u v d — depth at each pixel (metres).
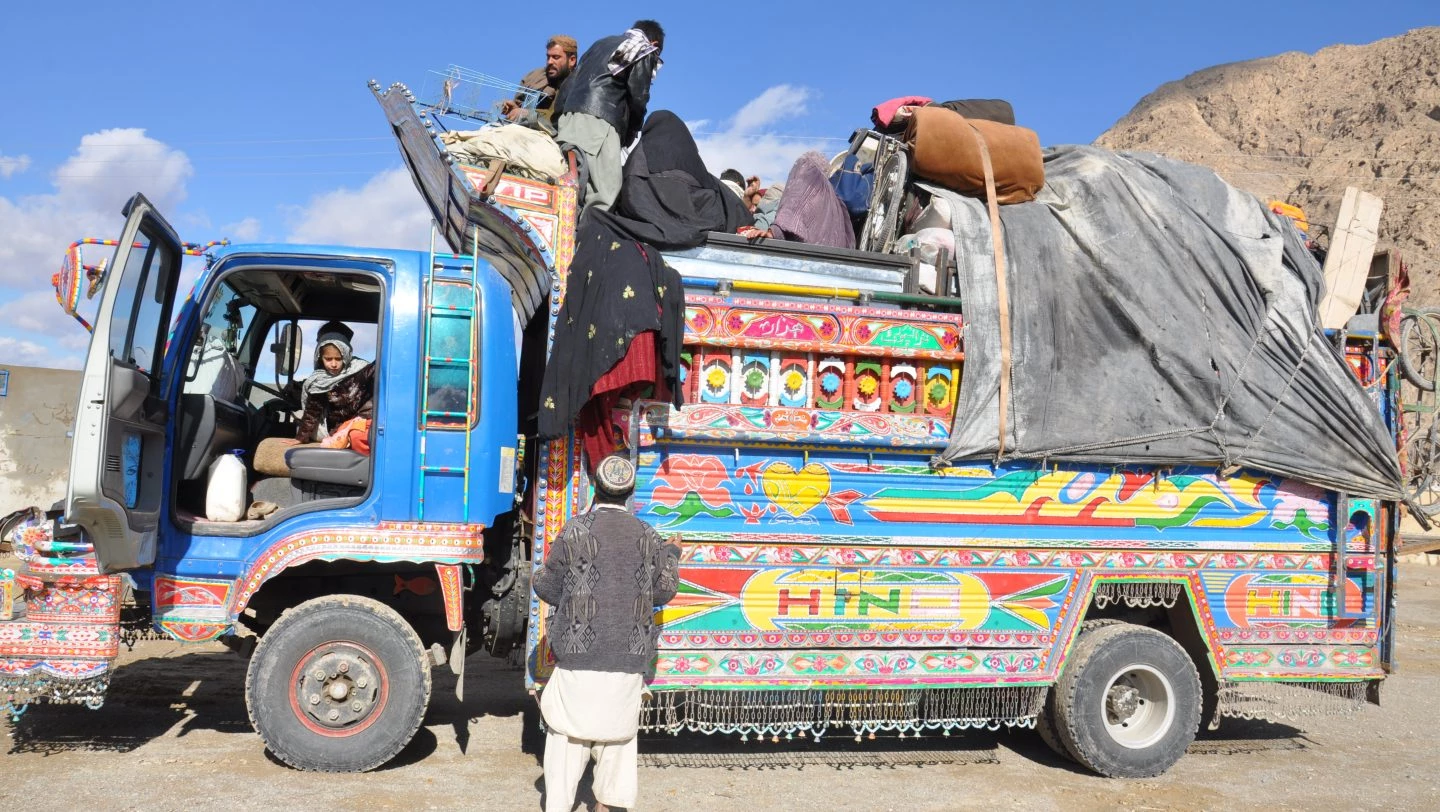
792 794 4.94
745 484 5.00
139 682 6.57
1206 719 5.75
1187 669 5.50
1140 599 5.56
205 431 5.02
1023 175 5.60
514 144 5.00
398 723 4.86
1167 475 5.50
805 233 5.63
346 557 4.86
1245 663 5.60
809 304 5.07
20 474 14.00
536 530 4.89
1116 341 5.39
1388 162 87.31
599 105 5.32
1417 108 94.44
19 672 4.57
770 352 5.04
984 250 5.30
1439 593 15.32
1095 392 5.33
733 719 5.07
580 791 4.79
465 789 4.73
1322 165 96.56
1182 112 114.75
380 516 4.91
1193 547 5.50
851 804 4.83
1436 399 6.21
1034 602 5.31
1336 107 104.62
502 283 5.27
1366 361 5.97
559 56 6.24
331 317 6.10
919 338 5.18
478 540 4.98
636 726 4.04
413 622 5.40
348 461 5.05
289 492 5.14
